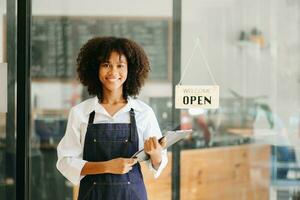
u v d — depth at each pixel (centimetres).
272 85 358
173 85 349
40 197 349
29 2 340
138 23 349
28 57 340
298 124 361
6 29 335
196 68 350
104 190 255
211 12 350
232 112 355
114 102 270
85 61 277
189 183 353
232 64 353
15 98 337
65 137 266
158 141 250
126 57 274
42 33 345
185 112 350
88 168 254
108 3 347
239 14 353
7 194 340
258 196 362
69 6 346
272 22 355
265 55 356
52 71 346
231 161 358
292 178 366
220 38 352
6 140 338
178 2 348
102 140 258
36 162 347
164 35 349
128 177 257
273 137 361
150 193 347
